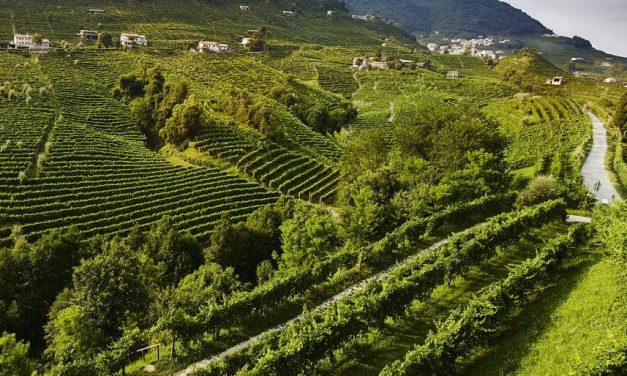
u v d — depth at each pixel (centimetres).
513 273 3441
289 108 16662
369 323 3064
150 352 3316
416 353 2528
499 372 2634
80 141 10450
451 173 6706
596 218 4453
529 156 10225
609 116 14088
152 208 8131
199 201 8744
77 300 4372
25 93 12438
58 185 8419
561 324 2961
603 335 2569
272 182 10256
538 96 18550
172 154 11350
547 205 5169
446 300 3662
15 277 5141
